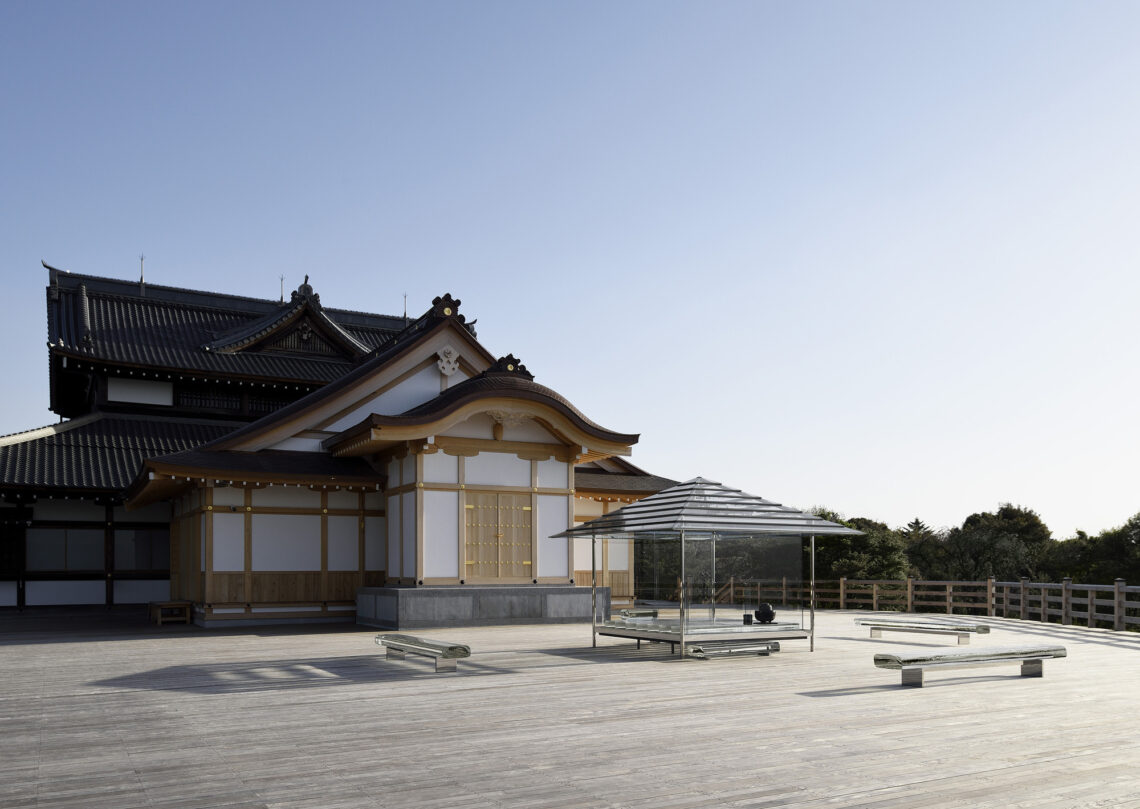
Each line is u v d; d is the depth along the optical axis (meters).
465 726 8.16
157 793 5.95
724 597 14.14
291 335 34.25
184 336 33.88
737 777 6.27
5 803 5.73
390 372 23.28
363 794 5.89
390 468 21.94
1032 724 8.20
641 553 14.78
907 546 59.72
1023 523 66.75
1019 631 19.81
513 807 5.59
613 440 21.86
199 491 21.64
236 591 20.84
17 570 28.25
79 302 33.19
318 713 8.90
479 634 18.02
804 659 13.56
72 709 9.23
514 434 21.55
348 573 22.14
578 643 16.05
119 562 29.75
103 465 28.30
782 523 14.14
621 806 5.59
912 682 10.73
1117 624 19.42
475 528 20.84
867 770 6.45
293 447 22.38
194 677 11.70
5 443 27.95
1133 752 7.02
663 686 10.67
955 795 5.78
